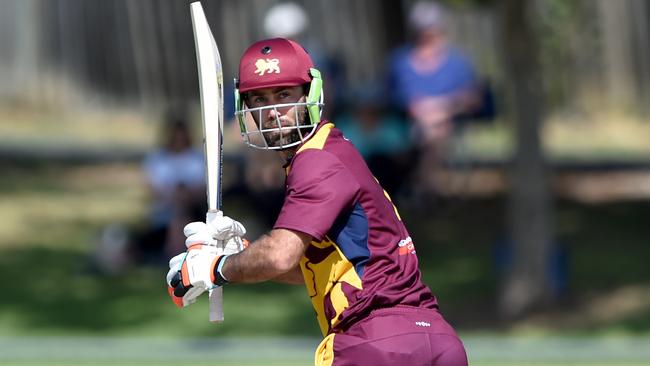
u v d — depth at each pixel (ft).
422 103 159.84
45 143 243.19
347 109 155.12
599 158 223.10
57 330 117.70
